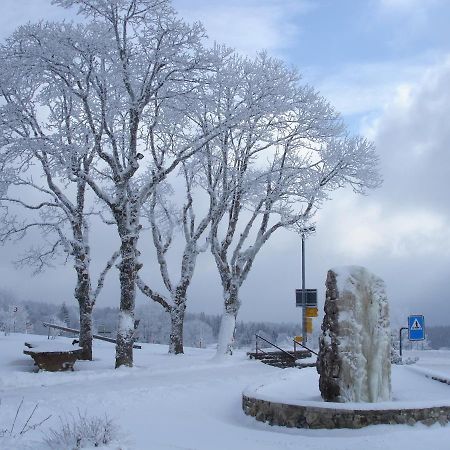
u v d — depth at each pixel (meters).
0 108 19.73
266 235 25.70
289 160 26.64
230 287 25.22
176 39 19.45
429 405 10.50
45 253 24.80
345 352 11.75
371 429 10.10
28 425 9.72
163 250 27.64
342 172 25.97
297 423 10.57
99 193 19.70
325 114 26.05
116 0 18.94
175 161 20.33
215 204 25.80
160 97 20.31
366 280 12.19
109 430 8.59
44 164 20.70
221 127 21.56
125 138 22.45
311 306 27.92
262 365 22.55
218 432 10.37
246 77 23.55
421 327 24.92
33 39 19.06
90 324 22.20
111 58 19.06
